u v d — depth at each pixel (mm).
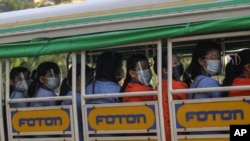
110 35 9375
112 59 9859
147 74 9445
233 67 8922
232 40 9547
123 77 10234
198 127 8672
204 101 8625
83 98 9641
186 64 10680
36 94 10422
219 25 8555
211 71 8852
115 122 9344
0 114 10492
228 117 8461
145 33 9109
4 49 10445
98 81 9766
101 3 9789
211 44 8898
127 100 9375
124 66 10859
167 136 8961
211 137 8602
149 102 9039
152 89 9320
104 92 9570
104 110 9445
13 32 10547
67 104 9945
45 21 10242
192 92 8734
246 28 8414
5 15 10898
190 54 10594
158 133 8977
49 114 9992
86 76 9844
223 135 8508
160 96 8938
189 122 8734
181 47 10258
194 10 8898
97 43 9477
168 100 8914
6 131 10648
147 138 9086
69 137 9820
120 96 9375
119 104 9297
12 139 10414
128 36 9234
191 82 9242
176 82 8977
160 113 8945
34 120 10164
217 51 8914
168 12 9094
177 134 8836
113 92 9555
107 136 9430
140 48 10156
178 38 8945
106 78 9742
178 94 8867
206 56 8883
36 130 10141
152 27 9234
